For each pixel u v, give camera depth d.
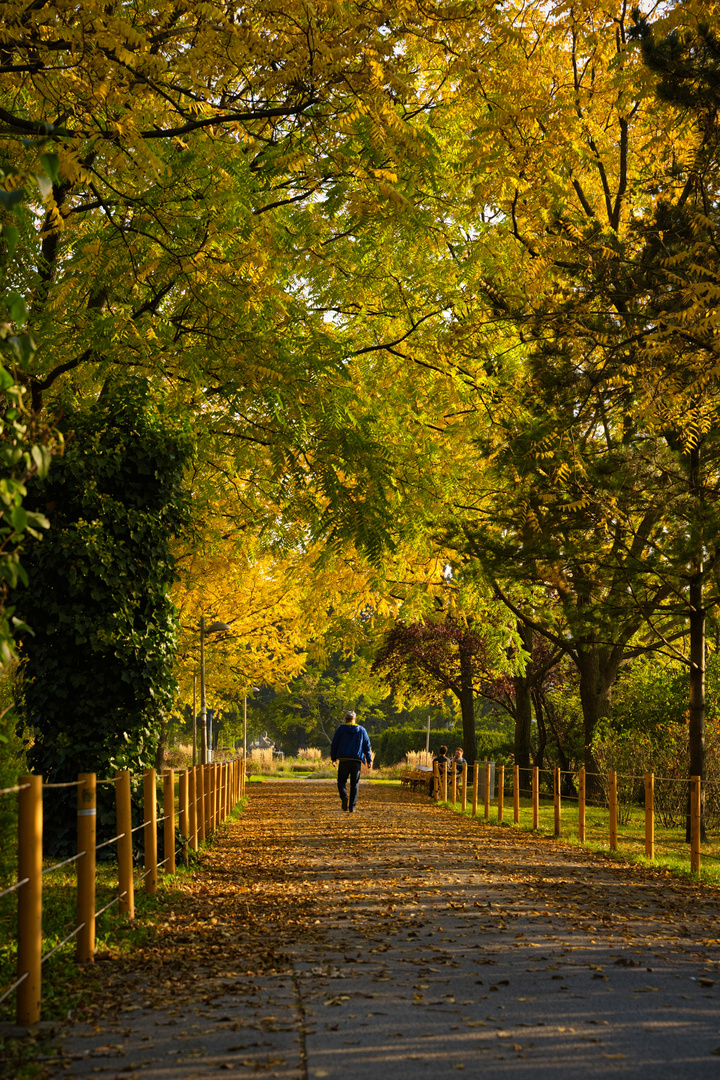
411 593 23.12
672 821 18.59
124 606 11.25
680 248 11.88
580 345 13.33
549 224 13.03
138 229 9.62
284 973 6.24
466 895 9.59
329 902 9.13
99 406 11.48
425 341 14.23
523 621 24.84
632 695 24.33
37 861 5.23
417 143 9.09
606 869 12.03
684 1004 5.59
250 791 31.94
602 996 5.74
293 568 22.16
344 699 66.69
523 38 9.98
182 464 11.86
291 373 10.02
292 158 9.40
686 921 8.44
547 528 14.51
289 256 11.32
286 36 8.69
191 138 9.47
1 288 9.73
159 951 6.83
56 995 5.64
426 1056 4.60
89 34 8.25
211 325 10.12
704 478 14.15
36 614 11.13
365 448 10.16
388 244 12.95
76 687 11.30
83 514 11.19
